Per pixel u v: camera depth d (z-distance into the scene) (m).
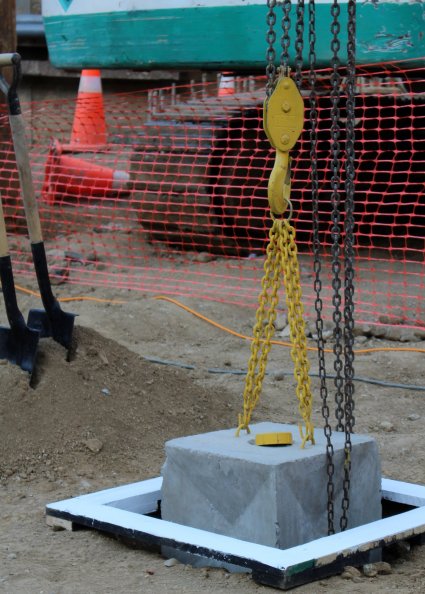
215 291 8.49
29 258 9.16
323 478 4.57
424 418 6.84
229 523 4.57
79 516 4.86
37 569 4.48
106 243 9.53
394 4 8.00
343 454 4.63
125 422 6.07
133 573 4.45
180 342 7.84
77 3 8.95
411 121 9.02
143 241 9.59
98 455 5.80
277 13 8.22
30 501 5.33
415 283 8.53
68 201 10.55
